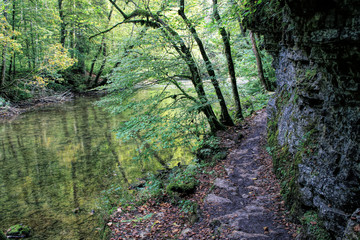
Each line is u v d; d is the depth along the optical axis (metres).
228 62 12.75
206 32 11.03
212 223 5.40
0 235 4.43
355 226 3.08
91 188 8.81
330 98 3.87
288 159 6.21
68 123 17.55
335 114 3.78
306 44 3.59
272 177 6.88
